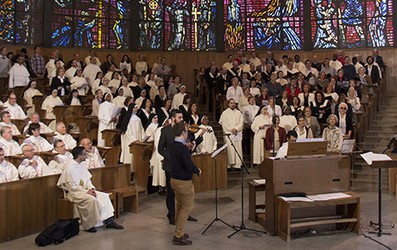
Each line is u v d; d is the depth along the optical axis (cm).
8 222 721
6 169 779
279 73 1516
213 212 897
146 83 1559
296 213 746
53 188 798
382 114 1515
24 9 1722
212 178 1122
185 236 705
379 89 1585
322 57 1888
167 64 1908
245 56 1931
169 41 1934
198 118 1188
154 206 953
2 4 1681
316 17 1917
